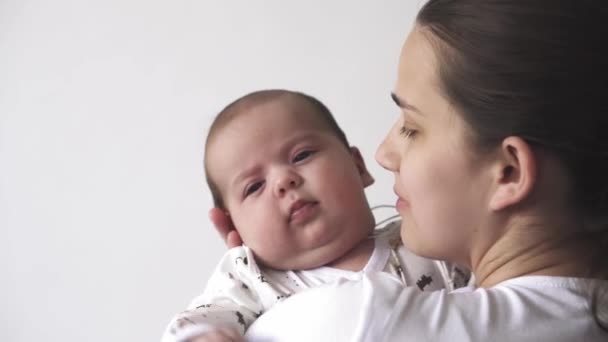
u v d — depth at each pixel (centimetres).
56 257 188
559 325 61
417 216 72
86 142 188
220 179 116
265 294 106
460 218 70
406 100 71
